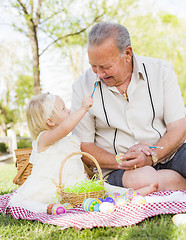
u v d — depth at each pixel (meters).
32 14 8.94
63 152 2.71
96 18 10.06
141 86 2.76
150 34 12.55
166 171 2.68
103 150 2.82
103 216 2.05
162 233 1.74
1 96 18.05
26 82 18.31
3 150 13.62
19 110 18.25
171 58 13.73
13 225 2.19
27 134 14.88
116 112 2.80
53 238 1.82
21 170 3.14
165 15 13.38
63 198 2.41
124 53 2.55
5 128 17.77
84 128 2.86
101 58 2.46
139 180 2.55
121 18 10.55
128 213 2.08
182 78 13.73
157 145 2.71
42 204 2.45
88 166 2.99
